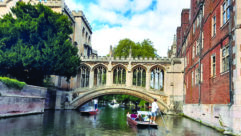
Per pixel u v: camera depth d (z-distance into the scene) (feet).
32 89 82.17
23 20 88.58
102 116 88.99
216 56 56.59
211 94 60.13
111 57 119.03
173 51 116.88
